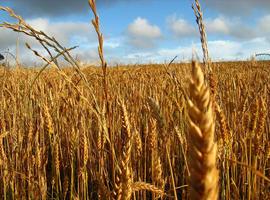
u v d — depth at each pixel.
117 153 2.89
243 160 3.63
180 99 3.36
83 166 3.43
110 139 1.73
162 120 2.28
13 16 1.90
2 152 4.16
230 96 5.26
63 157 5.07
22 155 4.53
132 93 6.73
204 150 0.63
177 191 4.79
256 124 3.25
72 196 3.62
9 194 4.36
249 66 12.26
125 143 1.41
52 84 7.32
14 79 8.34
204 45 2.65
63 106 5.35
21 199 4.20
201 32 2.62
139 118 5.57
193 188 0.64
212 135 0.63
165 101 4.87
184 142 2.79
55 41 1.85
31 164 4.12
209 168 0.63
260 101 3.25
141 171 4.41
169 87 5.05
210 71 2.64
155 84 7.52
